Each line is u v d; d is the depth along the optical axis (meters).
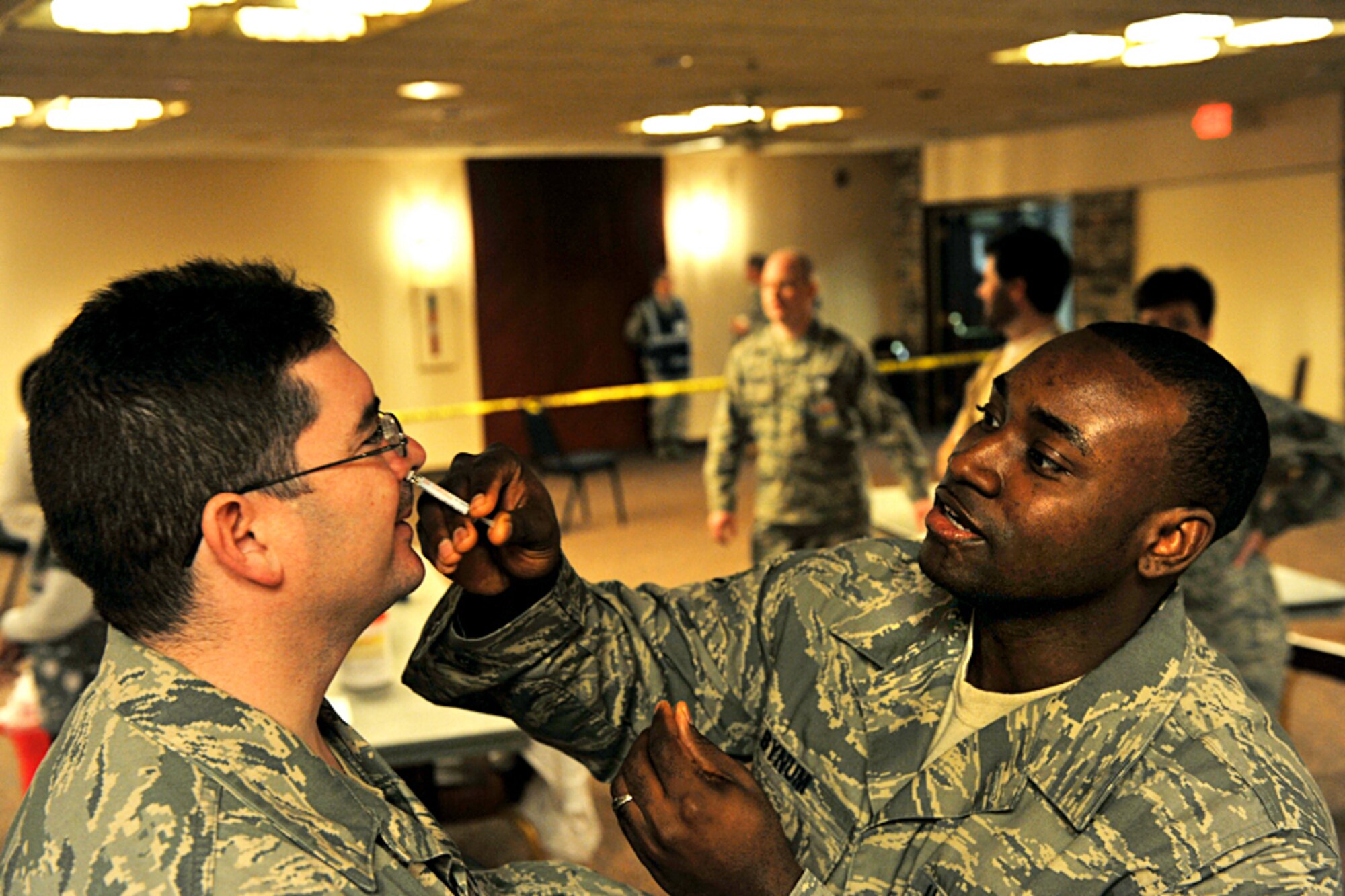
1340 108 7.20
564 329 10.16
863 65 4.86
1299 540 6.50
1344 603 3.11
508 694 1.29
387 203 9.47
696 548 6.89
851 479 4.27
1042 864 0.99
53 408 0.88
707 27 3.81
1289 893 0.89
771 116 6.88
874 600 1.28
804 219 10.96
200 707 0.86
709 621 1.37
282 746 0.88
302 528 0.91
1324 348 7.80
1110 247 9.38
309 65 4.43
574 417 10.29
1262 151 7.78
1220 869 0.93
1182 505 1.05
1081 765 1.02
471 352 9.91
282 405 0.89
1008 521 1.05
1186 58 5.08
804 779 1.22
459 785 2.76
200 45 3.94
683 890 1.01
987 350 11.12
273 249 9.20
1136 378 1.04
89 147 7.46
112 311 0.88
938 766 1.12
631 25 3.74
